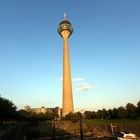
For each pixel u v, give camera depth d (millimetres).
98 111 183625
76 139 98500
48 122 149125
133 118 133750
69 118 178375
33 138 98625
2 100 126625
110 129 123812
